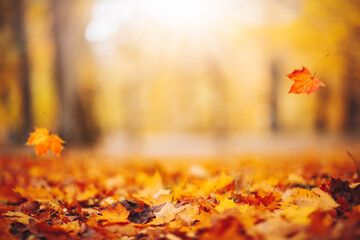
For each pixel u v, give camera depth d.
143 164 5.54
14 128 18.11
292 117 34.22
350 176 2.82
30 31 16.80
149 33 24.30
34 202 2.49
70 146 13.12
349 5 7.32
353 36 7.68
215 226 1.56
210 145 20.77
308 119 35.12
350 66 8.98
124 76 29.03
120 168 5.48
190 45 25.06
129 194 2.72
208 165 5.30
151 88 29.41
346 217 1.81
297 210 1.78
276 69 23.25
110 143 22.83
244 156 7.80
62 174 4.50
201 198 2.31
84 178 4.00
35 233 1.89
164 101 32.12
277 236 1.48
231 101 31.89
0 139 19.59
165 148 18.47
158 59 26.69
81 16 13.51
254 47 12.23
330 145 13.29
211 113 30.50
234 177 2.68
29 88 14.73
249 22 11.02
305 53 9.23
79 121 14.19
